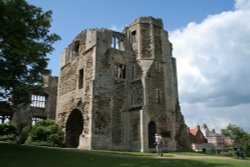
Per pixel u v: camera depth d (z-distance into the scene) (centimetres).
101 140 2834
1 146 2034
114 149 2894
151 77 3078
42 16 1997
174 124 3086
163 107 3053
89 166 1364
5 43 1656
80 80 3281
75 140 3334
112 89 3078
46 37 1992
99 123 2878
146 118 2845
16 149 1933
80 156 1727
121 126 3027
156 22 3375
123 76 3262
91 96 2925
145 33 3294
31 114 4659
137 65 3209
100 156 1767
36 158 1587
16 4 1823
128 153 2275
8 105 2031
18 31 1803
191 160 1759
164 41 3362
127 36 3416
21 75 1888
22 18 1858
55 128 3262
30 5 1903
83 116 2997
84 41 3341
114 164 1443
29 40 1861
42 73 1947
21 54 1667
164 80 3178
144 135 2777
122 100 3117
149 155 2198
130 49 3347
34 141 3052
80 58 3344
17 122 4472
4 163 1380
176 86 3531
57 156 1695
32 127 3375
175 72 3597
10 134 3638
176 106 3372
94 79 2975
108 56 3159
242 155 2308
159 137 2270
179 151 2900
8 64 1747
